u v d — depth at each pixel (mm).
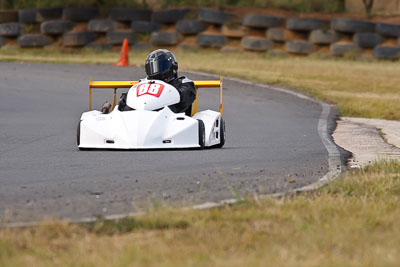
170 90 36812
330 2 132250
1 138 42156
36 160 31016
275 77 88562
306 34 126625
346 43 122562
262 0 132625
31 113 57844
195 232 17562
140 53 124750
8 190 23359
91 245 16438
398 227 18078
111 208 20547
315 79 89250
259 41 125188
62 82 77438
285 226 18156
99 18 131625
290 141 42188
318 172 27812
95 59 107625
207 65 100562
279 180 25672
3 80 76562
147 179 25438
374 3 143750
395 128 51875
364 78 91688
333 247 16312
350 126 52500
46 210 20234
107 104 38281
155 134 33562
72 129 49062
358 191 23344
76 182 24859
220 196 22391
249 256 15445
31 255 15656
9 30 131125
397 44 121250
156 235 17547
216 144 37844
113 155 32000
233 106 66750
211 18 127875
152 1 138750
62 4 134000
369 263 14875
